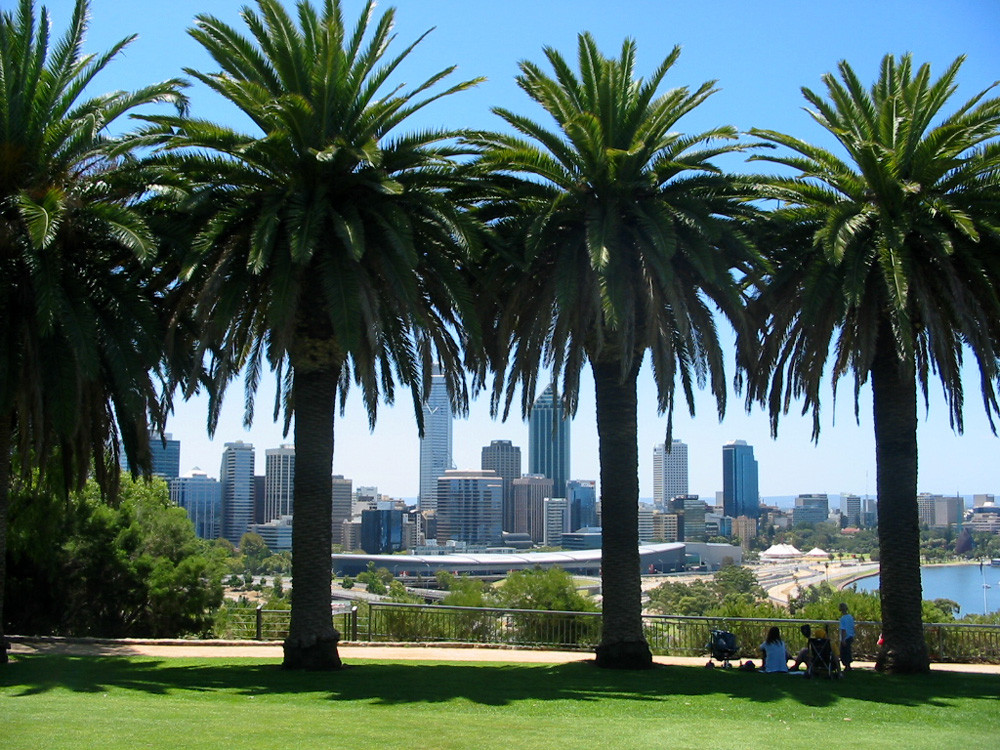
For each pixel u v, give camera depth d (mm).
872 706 15859
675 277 19969
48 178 19656
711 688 17453
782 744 12297
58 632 33406
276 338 19609
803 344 22422
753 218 21312
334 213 18359
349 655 23125
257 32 19828
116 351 18703
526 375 22344
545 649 25344
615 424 21875
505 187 21250
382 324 20609
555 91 20938
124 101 20281
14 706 13578
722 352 21062
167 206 20641
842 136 20812
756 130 20906
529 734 12359
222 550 39500
